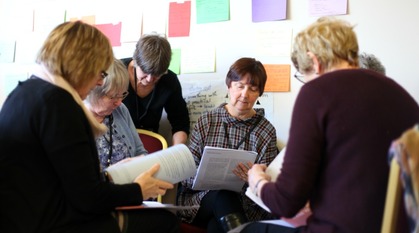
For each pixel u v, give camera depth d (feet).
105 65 3.69
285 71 6.40
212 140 5.65
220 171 5.00
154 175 4.09
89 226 3.50
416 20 5.76
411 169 2.33
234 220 4.67
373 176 2.83
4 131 3.27
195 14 6.88
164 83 6.46
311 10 6.18
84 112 3.54
